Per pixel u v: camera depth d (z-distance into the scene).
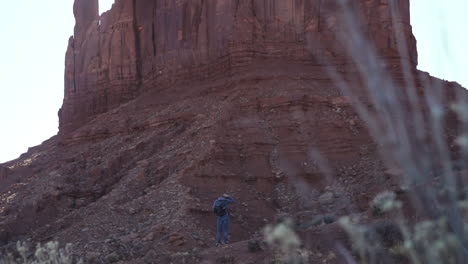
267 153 32.44
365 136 32.50
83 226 27.53
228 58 42.19
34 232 30.45
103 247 24.11
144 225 26.72
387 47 38.53
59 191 35.00
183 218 25.94
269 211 28.41
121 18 52.69
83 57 55.62
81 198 35.12
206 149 31.77
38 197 34.78
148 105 44.94
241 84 38.78
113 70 51.88
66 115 55.50
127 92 50.75
